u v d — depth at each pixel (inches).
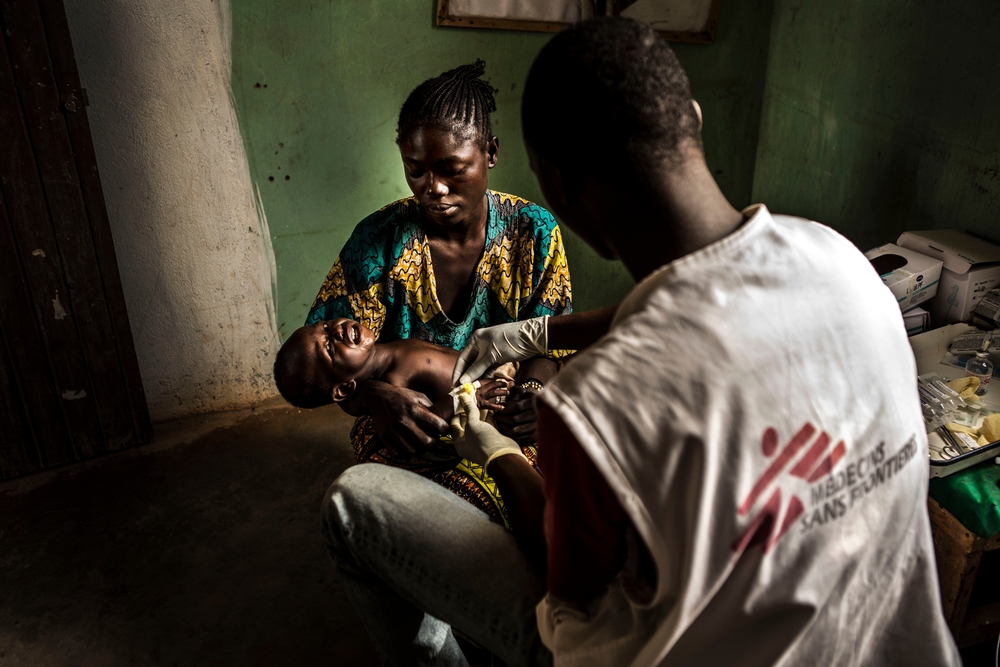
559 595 35.5
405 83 106.4
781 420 29.2
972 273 81.0
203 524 94.4
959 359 77.2
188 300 108.2
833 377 30.5
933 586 35.9
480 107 67.6
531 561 47.8
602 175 32.3
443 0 101.0
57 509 97.0
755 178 129.0
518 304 77.9
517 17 105.7
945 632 36.6
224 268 108.3
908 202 96.0
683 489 29.3
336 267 75.7
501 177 117.9
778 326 30.0
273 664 75.2
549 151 33.3
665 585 30.9
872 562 33.0
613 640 35.4
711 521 29.1
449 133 65.0
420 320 77.0
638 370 29.4
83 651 76.9
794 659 32.5
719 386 28.9
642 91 30.2
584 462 30.6
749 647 32.5
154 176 99.1
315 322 72.7
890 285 80.9
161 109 95.9
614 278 131.0
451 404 62.3
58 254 92.9
